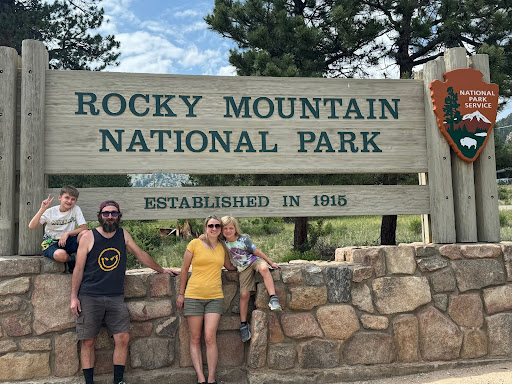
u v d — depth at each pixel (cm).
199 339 433
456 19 1096
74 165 484
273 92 529
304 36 1080
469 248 505
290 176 1062
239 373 453
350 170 532
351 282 476
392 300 480
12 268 428
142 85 505
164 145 503
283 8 1215
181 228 1731
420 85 552
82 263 404
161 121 505
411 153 543
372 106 543
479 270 500
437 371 472
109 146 492
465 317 491
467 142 536
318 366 456
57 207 429
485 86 542
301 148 526
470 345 486
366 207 532
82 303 402
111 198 491
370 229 1702
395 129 544
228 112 518
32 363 423
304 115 531
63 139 484
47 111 484
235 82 523
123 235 421
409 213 536
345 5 1087
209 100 516
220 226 435
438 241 526
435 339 481
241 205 513
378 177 1034
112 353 438
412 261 493
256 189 517
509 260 506
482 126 538
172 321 451
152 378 436
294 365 454
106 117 495
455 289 495
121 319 411
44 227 467
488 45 1052
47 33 1866
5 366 418
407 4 1122
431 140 539
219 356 455
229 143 515
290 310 462
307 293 465
